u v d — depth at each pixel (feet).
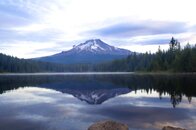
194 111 74.33
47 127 56.85
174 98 104.12
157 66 435.94
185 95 112.27
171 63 410.31
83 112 75.41
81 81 246.47
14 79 291.79
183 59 379.14
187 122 60.08
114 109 80.33
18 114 73.00
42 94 130.00
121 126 48.24
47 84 205.67
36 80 271.08
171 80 210.18
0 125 59.47
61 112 75.77
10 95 124.77
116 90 146.30
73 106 87.92
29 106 88.48
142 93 126.62
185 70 376.07
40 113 74.28
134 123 59.82
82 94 128.88
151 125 57.62
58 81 251.19
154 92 128.88
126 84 189.47
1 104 93.66
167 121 61.57
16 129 55.93
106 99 107.34
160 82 193.16
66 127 56.39
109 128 47.26
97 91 143.23
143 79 245.24
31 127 57.21
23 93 134.72
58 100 105.60
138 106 85.81
